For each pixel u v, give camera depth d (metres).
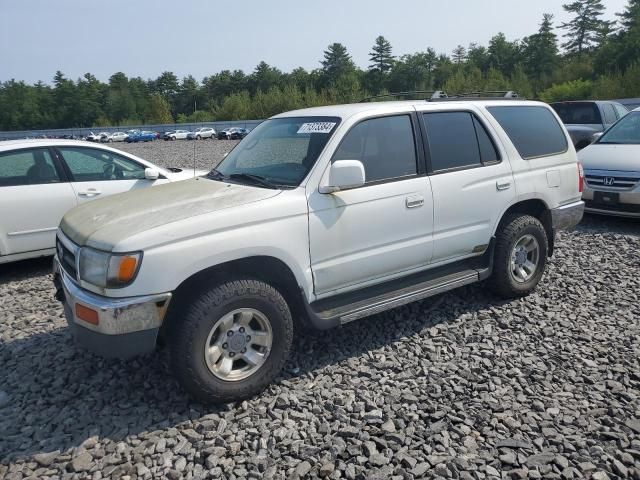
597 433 3.13
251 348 3.56
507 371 3.86
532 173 5.10
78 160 6.76
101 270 3.19
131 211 3.60
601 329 4.52
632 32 74.06
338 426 3.26
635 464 2.88
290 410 3.44
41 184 6.42
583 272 5.93
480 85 74.12
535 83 80.25
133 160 7.25
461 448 3.02
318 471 2.88
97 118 119.88
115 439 3.19
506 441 3.06
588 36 95.62
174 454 3.04
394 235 4.18
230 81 126.19
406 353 4.16
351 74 97.19
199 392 3.35
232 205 3.52
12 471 2.94
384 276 4.26
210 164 21.66
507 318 4.76
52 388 3.79
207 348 3.34
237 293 3.38
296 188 3.78
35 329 4.86
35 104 119.00
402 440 3.10
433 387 3.66
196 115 97.88
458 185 4.54
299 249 3.67
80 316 3.29
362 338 4.46
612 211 7.87
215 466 2.94
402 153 4.29
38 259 7.28
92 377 3.92
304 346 4.32
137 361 4.12
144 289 3.15
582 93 62.50
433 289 4.40
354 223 3.94
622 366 3.88
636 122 9.05
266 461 2.95
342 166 3.65
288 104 79.06
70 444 3.16
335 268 3.90
